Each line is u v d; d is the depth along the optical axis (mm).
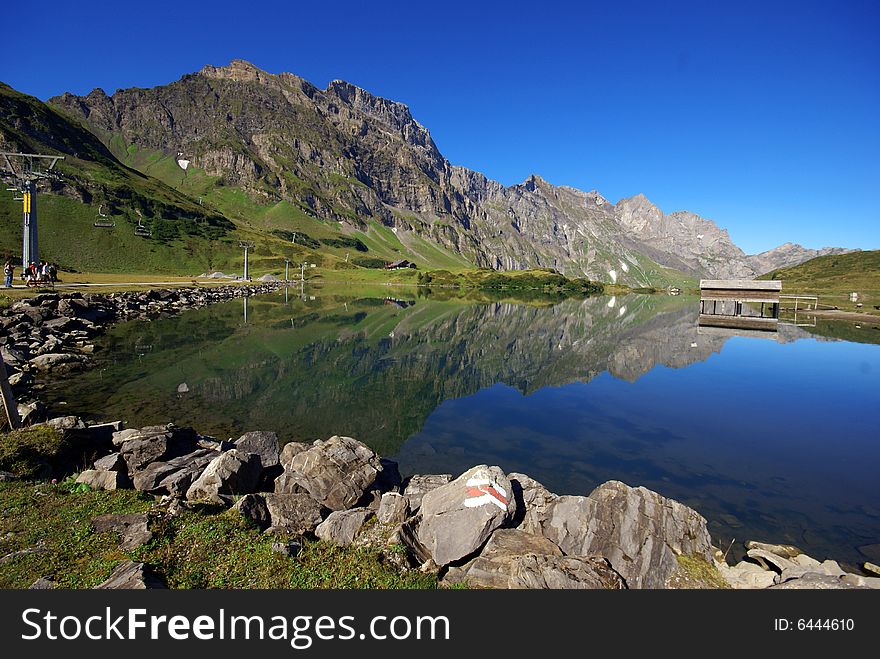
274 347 41344
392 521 11008
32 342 32469
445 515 10461
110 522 9344
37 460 12133
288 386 28500
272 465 14523
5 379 14062
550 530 10438
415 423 22734
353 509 11711
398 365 36500
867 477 17000
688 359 42094
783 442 20750
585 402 27234
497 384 31453
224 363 33688
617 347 48781
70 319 40281
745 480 16641
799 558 11414
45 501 10203
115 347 36906
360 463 13352
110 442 14570
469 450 19328
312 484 12508
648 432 21938
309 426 21688
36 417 16141
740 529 13180
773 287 79188
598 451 19438
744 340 54500
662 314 93375
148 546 8633
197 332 46844
